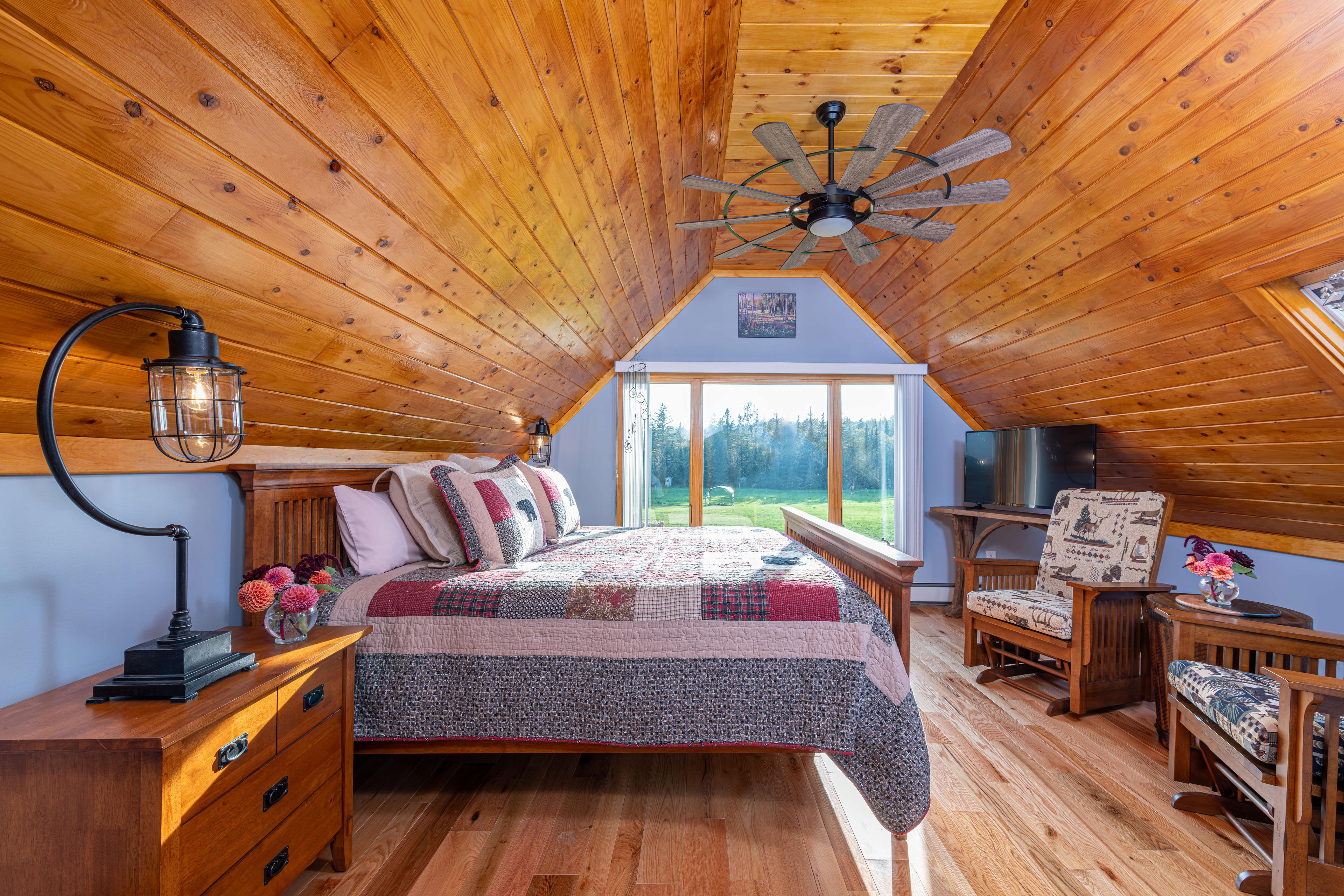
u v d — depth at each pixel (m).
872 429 4.86
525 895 1.45
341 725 1.51
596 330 3.70
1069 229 2.47
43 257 0.96
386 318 1.81
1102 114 1.96
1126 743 2.30
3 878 0.96
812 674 1.70
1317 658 1.86
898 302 4.18
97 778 0.94
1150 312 2.55
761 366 4.71
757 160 2.91
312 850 1.36
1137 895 1.47
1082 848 1.65
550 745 1.76
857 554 2.23
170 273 1.15
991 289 3.21
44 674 1.32
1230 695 1.67
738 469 4.86
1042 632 2.71
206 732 1.04
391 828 1.72
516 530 2.25
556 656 1.73
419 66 1.19
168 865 0.95
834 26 2.05
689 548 2.64
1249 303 2.12
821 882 1.51
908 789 1.58
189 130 0.95
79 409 1.31
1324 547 3.13
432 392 2.52
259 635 1.49
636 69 1.80
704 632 1.73
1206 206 1.99
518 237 2.06
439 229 1.67
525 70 1.43
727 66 2.17
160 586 1.61
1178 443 3.24
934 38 2.09
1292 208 1.80
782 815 1.80
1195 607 2.23
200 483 1.75
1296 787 1.40
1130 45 1.72
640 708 1.70
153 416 1.14
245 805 1.14
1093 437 3.58
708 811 1.82
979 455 4.42
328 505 2.28
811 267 4.73
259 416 1.83
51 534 1.33
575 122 1.78
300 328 1.56
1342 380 2.09
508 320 2.53
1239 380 2.54
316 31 0.97
